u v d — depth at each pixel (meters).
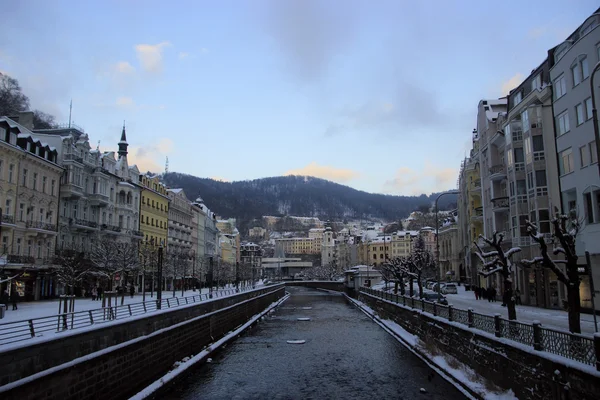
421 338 35.03
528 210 42.44
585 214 33.12
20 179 48.16
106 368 19.11
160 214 87.69
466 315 24.83
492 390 19.95
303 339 40.78
